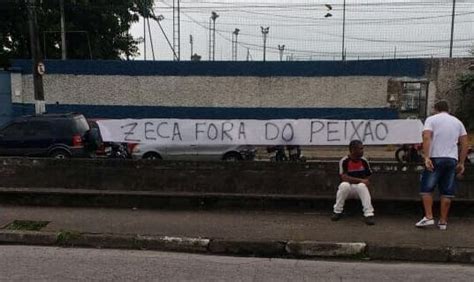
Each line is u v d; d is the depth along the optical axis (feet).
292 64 89.20
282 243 23.54
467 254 22.40
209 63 91.25
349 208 28.78
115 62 93.04
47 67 93.97
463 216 28.19
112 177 32.48
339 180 30.71
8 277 19.79
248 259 22.93
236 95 91.09
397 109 87.04
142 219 27.81
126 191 31.76
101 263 21.84
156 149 40.29
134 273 20.47
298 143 33.81
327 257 23.20
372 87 87.61
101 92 93.81
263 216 28.55
